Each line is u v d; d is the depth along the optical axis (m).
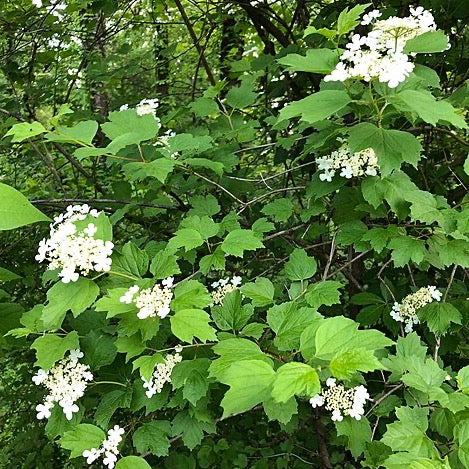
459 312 2.60
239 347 1.77
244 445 4.27
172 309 1.92
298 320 1.90
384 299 3.33
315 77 4.01
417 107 1.90
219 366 1.71
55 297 1.91
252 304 2.24
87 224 2.06
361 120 2.40
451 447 1.90
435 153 3.88
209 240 3.16
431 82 2.44
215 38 6.38
